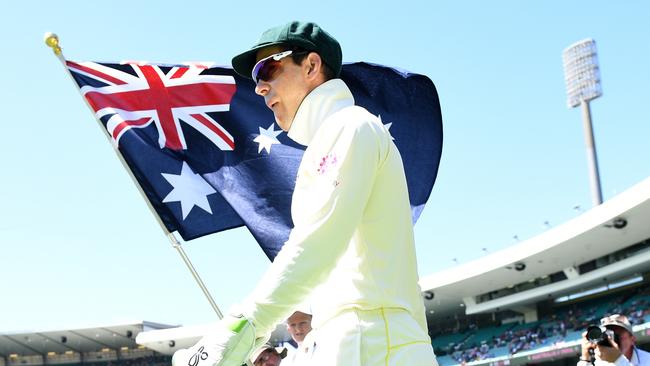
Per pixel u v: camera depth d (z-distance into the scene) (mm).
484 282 45406
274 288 1695
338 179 1800
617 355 5988
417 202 4262
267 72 2127
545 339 43719
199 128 4766
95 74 4938
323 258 1739
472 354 47281
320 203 1788
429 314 54156
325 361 1817
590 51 54406
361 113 1948
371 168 1853
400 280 1926
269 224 4293
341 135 1875
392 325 1863
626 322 6285
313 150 1934
